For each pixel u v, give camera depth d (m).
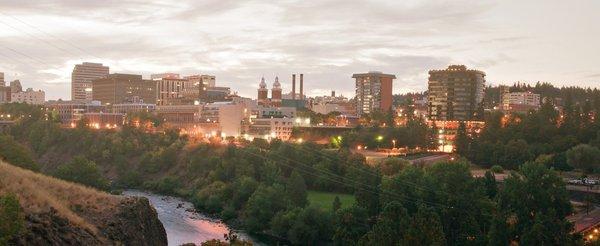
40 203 66.94
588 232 137.12
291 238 154.50
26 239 56.31
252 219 169.00
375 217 153.62
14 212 52.91
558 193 135.00
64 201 75.62
